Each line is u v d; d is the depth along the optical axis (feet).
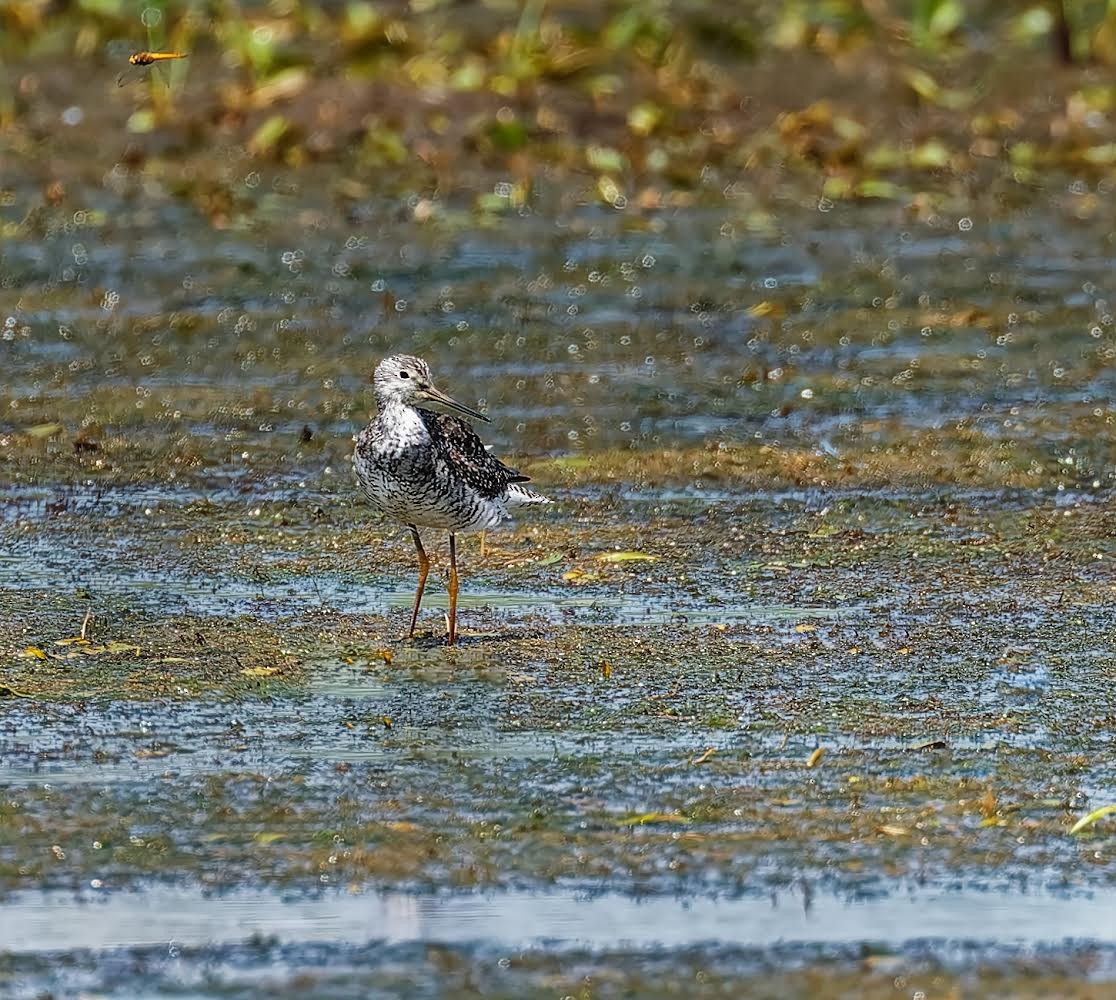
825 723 36.81
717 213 80.43
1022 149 85.81
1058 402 59.62
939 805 33.37
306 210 79.05
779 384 61.16
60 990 27.27
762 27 92.22
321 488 51.83
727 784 34.12
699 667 39.63
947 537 48.44
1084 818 32.68
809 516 49.98
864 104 88.69
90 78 87.56
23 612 42.47
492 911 29.60
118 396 59.00
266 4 92.94
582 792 33.73
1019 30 94.12
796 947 28.58
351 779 34.17
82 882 30.40
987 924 29.30
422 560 42.16
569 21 92.38
